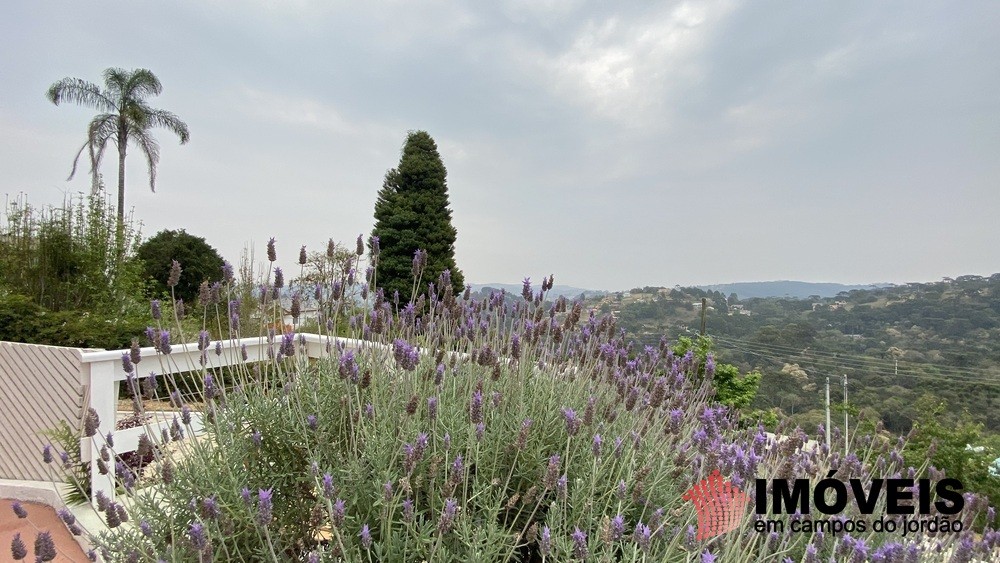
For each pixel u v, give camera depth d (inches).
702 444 97.2
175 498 92.4
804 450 137.3
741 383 294.5
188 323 334.6
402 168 576.1
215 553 83.7
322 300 134.2
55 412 188.9
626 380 138.6
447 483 79.7
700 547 78.5
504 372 125.5
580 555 72.9
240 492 88.1
